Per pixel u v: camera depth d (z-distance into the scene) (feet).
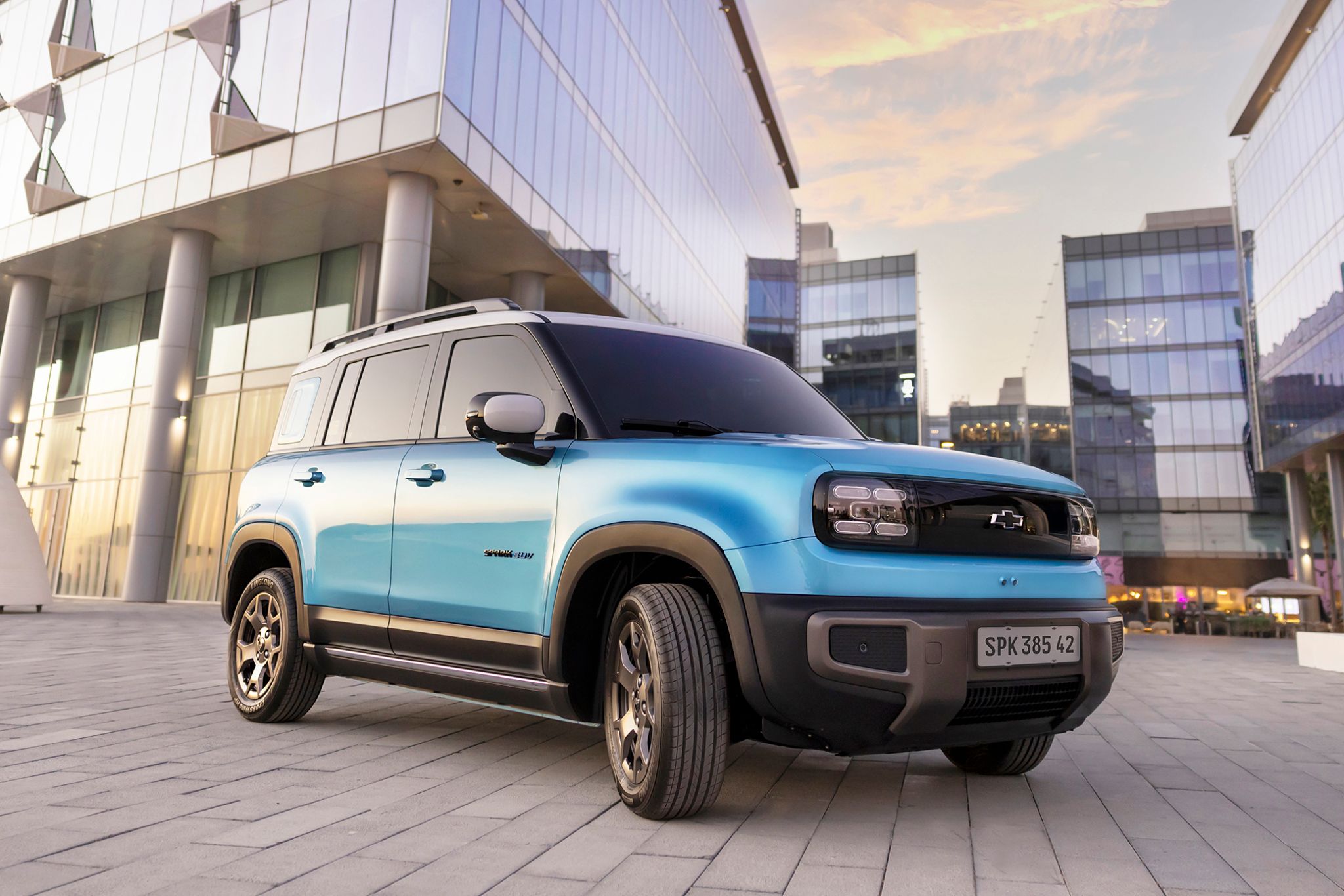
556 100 60.70
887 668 7.95
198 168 56.70
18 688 17.83
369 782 10.23
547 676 9.66
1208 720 18.03
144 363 73.87
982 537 8.84
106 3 65.57
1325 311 99.45
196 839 7.89
